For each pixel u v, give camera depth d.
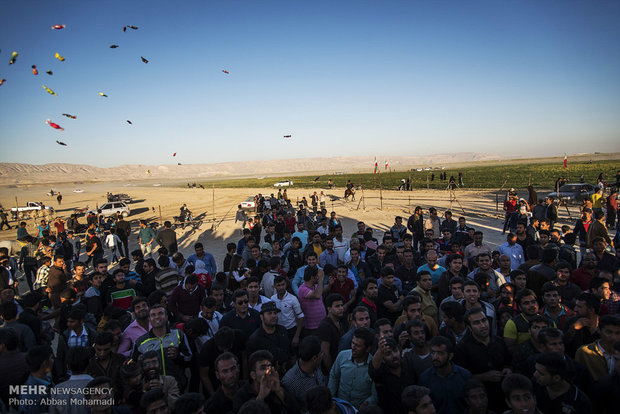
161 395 3.27
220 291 6.07
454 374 3.59
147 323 5.14
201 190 69.50
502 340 4.13
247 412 2.77
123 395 3.92
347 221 23.39
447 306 4.53
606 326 3.64
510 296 5.35
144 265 7.64
